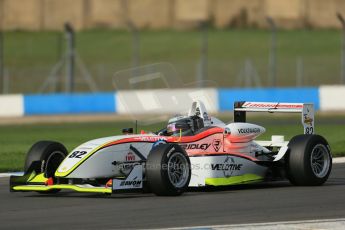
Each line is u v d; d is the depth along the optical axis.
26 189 38.16
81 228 29.42
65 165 37.84
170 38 197.00
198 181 39.97
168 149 37.66
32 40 194.00
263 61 173.88
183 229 28.77
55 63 172.50
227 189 41.62
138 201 36.62
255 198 37.50
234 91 120.50
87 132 92.00
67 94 124.81
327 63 171.50
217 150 42.62
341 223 29.92
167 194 37.84
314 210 33.56
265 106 44.69
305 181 42.00
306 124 43.94
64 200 37.56
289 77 161.50
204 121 42.56
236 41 193.38
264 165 42.75
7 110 123.56
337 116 112.81
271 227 29.02
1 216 32.69
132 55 180.50
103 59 176.12
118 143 38.69
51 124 108.56
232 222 30.52
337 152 61.22
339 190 40.47
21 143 78.38
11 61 173.88
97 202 36.56
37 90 149.88
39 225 30.20
